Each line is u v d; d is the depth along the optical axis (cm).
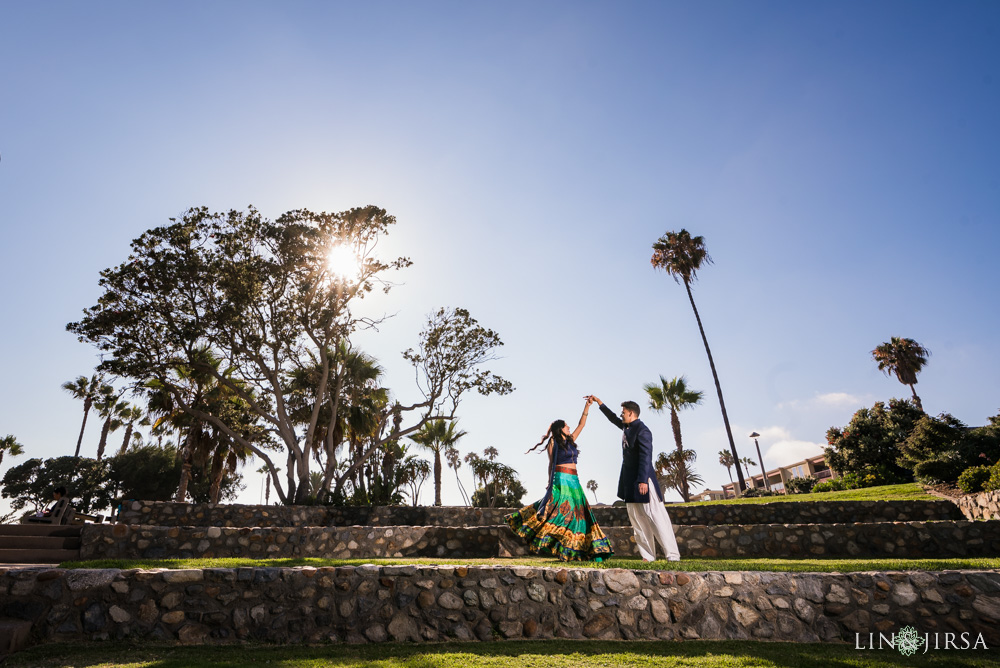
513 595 514
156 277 1720
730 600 498
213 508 1355
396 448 2909
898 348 4478
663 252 4147
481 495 4356
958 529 865
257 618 493
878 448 2919
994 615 456
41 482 4575
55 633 470
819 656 412
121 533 995
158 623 483
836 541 898
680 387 3553
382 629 497
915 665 387
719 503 1454
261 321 1856
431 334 2164
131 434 4616
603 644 464
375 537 1039
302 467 1708
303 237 1862
